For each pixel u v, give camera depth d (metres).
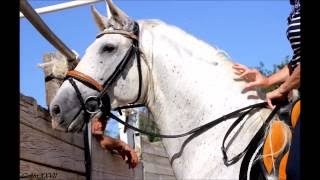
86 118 3.06
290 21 2.61
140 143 6.51
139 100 3.12
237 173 2.65
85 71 3.06
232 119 2.79
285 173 2.42
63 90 3.06
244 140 2.71
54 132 3.51
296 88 2.50
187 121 2.93
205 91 2.91
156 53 3.07
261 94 2.91
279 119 2.62
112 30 3.13
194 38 3.12
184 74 2.99
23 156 2.84
